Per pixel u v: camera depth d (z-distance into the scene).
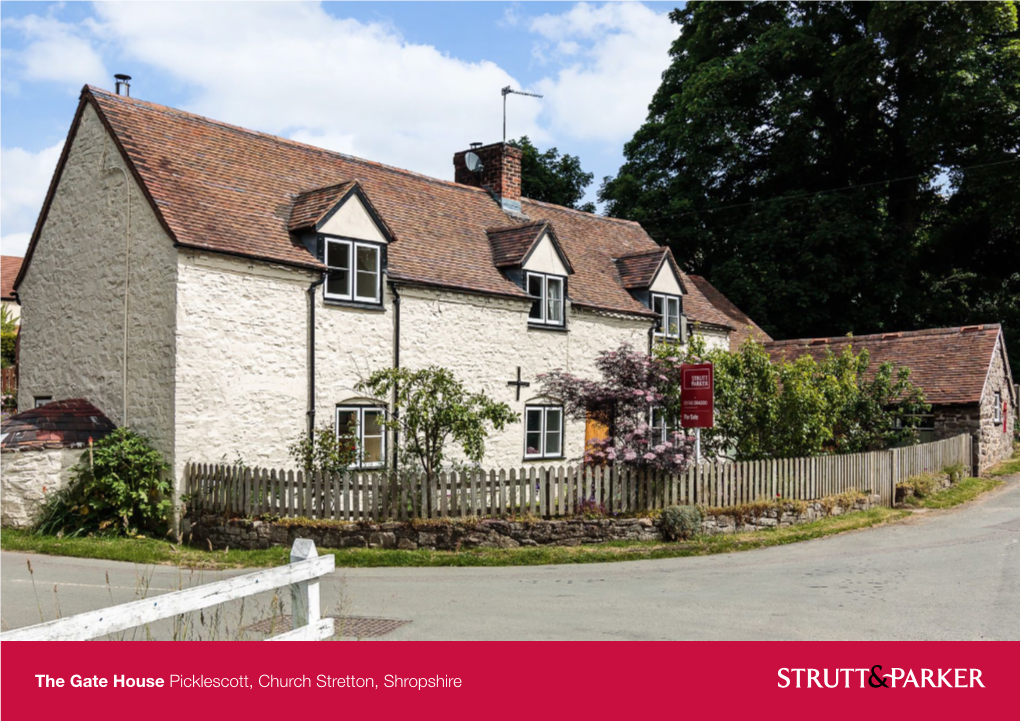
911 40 32.56
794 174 37.53
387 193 20.30
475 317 19.11
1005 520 17.20
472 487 13.83
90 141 16.59
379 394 15.03
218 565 12.33
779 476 16.59
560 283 21.34
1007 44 31.97
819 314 34.56
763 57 34.91
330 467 14.48
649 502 14.99
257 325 15.43
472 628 8.59
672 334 24.47
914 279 36.88
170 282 14.58
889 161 37.31
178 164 16.23
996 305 38.19
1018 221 33.31
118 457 14.40
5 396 23.20
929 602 9.89
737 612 9.39
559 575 11.95
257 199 16.86
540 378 16.56
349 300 16.81
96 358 16.14
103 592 10.28
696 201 37.00
